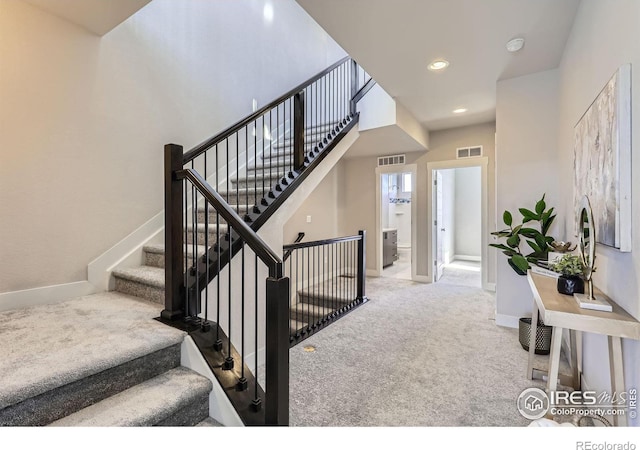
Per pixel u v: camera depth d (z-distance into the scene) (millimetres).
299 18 4918
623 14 1415
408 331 3219
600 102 1626
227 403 1576
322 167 3463
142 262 2861
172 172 1979
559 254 2369
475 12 2203
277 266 1420
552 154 3025
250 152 4051
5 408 1191
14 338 1670
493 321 3504
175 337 1749
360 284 4246
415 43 2600
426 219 5477
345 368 2453
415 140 4672
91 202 2549
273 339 1402
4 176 2121
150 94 2965
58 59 2354
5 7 2115
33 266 2250
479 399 2025
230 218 1681
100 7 2252
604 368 1713
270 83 4367
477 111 4289
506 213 3018
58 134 2359
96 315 2035
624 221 1373
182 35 3262
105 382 1474
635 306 1349
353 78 4348
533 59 2846
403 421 1813
